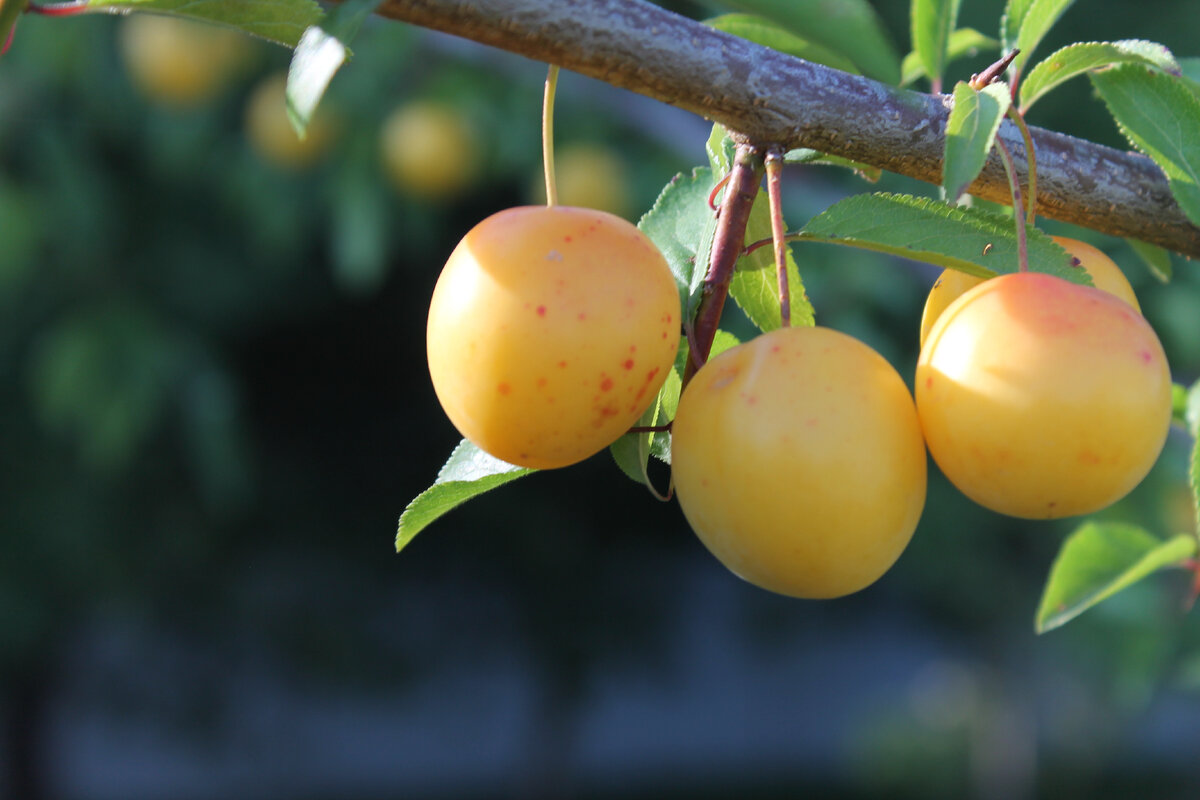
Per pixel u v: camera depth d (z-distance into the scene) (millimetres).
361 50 4020
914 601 7805
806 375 963
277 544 7590
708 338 1067
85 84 4379
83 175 4320
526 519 7848
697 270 1146
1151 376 932
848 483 939
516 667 13602
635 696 14750
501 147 4102
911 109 1046
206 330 5102
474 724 13992
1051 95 3777
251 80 4586
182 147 4555
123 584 6457
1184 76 1198
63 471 5895
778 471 944
